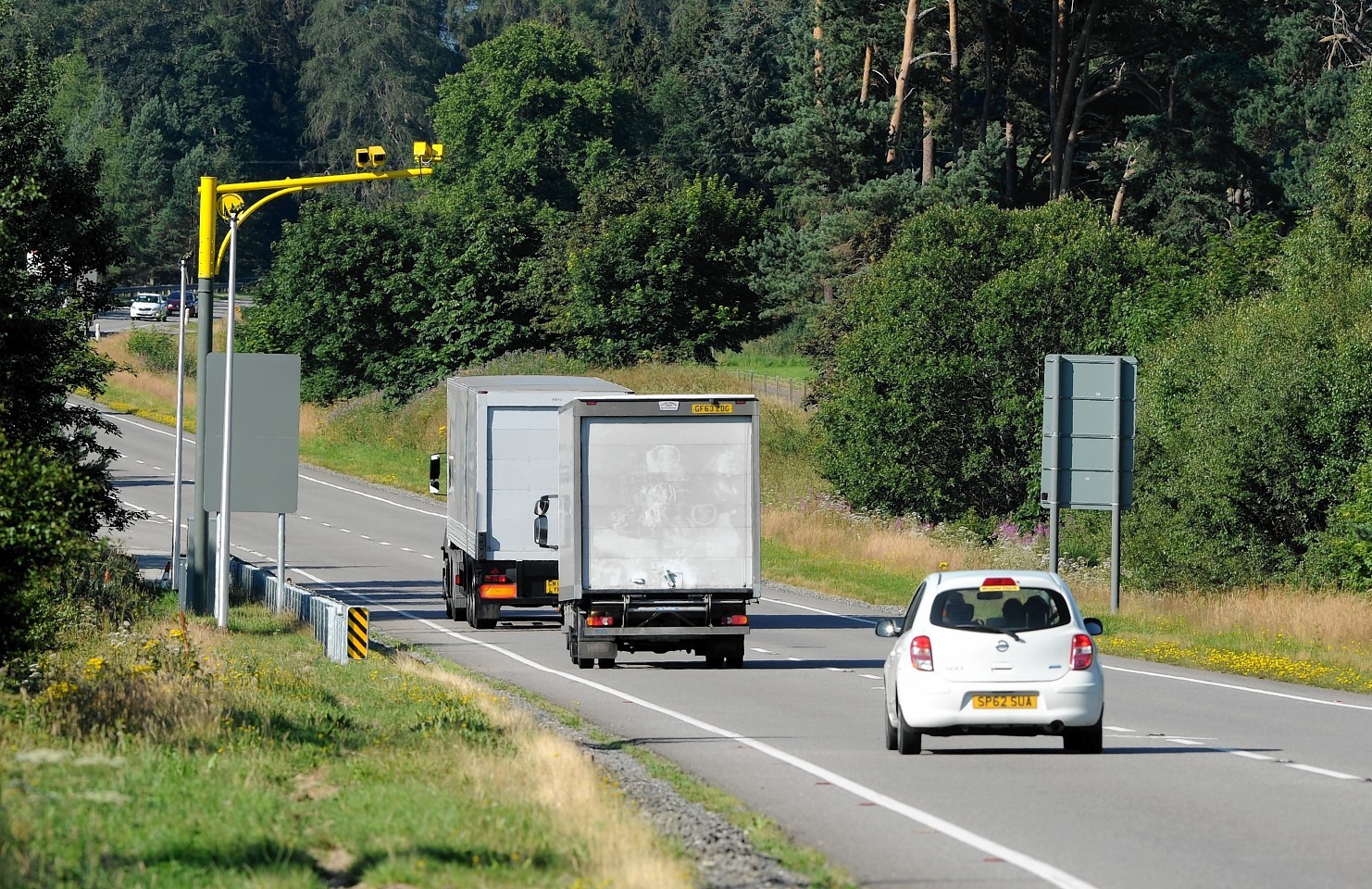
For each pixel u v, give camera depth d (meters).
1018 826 47.19
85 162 118.88
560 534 105.44
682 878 37.06
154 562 196.62
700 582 101.88
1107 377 131.25
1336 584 162.50
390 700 73.00
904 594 169.50
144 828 38.44
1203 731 71.81
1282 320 179.38
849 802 51.59
